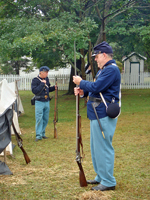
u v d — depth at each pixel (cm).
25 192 341
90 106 339
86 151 549
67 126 851
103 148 333
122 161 473
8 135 423
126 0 1213
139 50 1545
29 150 565
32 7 1294
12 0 1320
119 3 1348
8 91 503
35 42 1007
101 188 336
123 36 1522
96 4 1165
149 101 1429
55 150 560
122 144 598
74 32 1030
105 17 1201
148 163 455
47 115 679
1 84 495
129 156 503
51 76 2244
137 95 1736
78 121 342
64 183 369
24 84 2339
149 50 1731
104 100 329
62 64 1844
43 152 547
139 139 643
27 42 1011
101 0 1173
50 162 473
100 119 330
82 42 1059
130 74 2217
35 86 652
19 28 1122
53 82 2247
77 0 1156
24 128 836
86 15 1360
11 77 2325
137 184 364
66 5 1248
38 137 659
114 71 326
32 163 468
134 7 1348
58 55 1498
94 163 355
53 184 366
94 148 339
